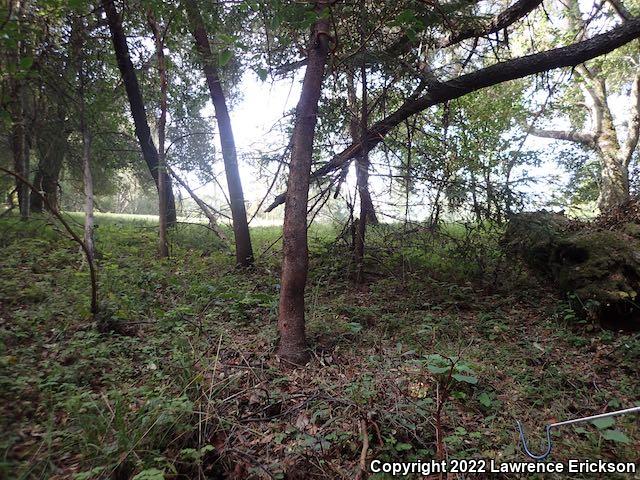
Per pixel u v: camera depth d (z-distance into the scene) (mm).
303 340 4691
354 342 5059
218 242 10484
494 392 4047
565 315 5809
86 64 8430
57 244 8883
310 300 6430
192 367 3986
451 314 6137
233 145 8516
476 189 6664
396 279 7383
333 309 6090
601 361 4703
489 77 6789
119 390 3699
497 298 6875
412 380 3994
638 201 7195
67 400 3434
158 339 4828
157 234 11844
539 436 3426
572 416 3732
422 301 6570
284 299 4691
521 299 6758
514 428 3533
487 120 10414
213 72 8227
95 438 2990
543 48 11922
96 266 7199
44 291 5871
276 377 4238
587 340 5223
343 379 4098
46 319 5031
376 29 5961
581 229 6812
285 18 5500
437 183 6781
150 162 10422
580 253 6082
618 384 4230
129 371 4148
